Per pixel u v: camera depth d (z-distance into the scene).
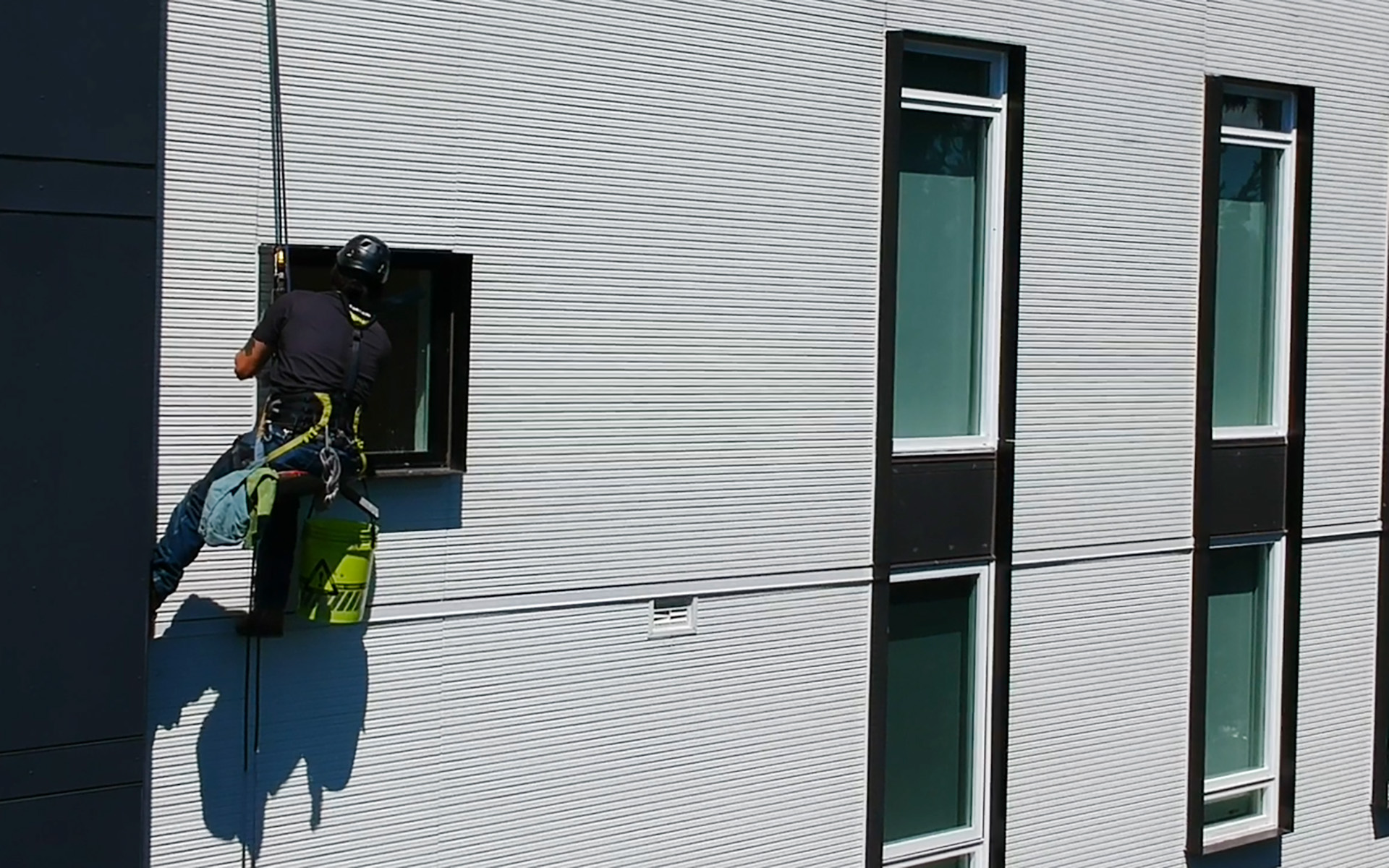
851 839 10.02
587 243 8.82
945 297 10.59
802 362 9.69
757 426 9.52
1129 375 11.15
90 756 7.08
